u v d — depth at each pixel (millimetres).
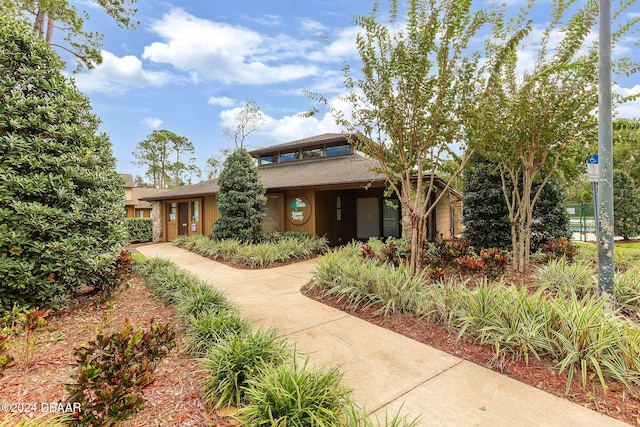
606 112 3793
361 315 4570
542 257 6898
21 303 4078
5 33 4332
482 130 4898
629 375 2691
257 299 5488
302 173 13078
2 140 4121
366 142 5469
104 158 5520
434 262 6207
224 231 11016
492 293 3852
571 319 3152
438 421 2346
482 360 3223
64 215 4391
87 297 5230
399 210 12086
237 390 2539
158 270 6527
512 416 2391
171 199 15602
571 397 2596
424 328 3982
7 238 3906
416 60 4805
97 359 2395
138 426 2230
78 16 11430
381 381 2895
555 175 6562
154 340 2740
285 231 11977
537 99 5223
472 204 8297
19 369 2924
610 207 3867
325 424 2082
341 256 7305
